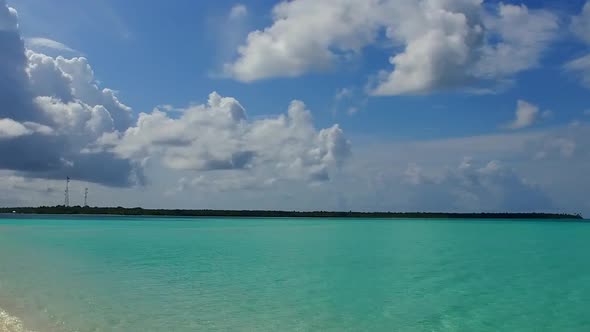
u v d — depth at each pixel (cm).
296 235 5238
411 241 4456
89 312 1389
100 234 4988
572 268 2581
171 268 2362
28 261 2570
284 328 1291
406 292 1836
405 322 1393
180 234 5172
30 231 5416
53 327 1225
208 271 2275
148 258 2794
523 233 6034
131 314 1378
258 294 1730
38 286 1789
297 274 2233
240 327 1281
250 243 4022
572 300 1728
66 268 2311
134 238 4453
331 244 3994
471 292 1861
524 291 1902
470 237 5144
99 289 1748
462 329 1333
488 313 1516
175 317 1358
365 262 2745
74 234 4919
